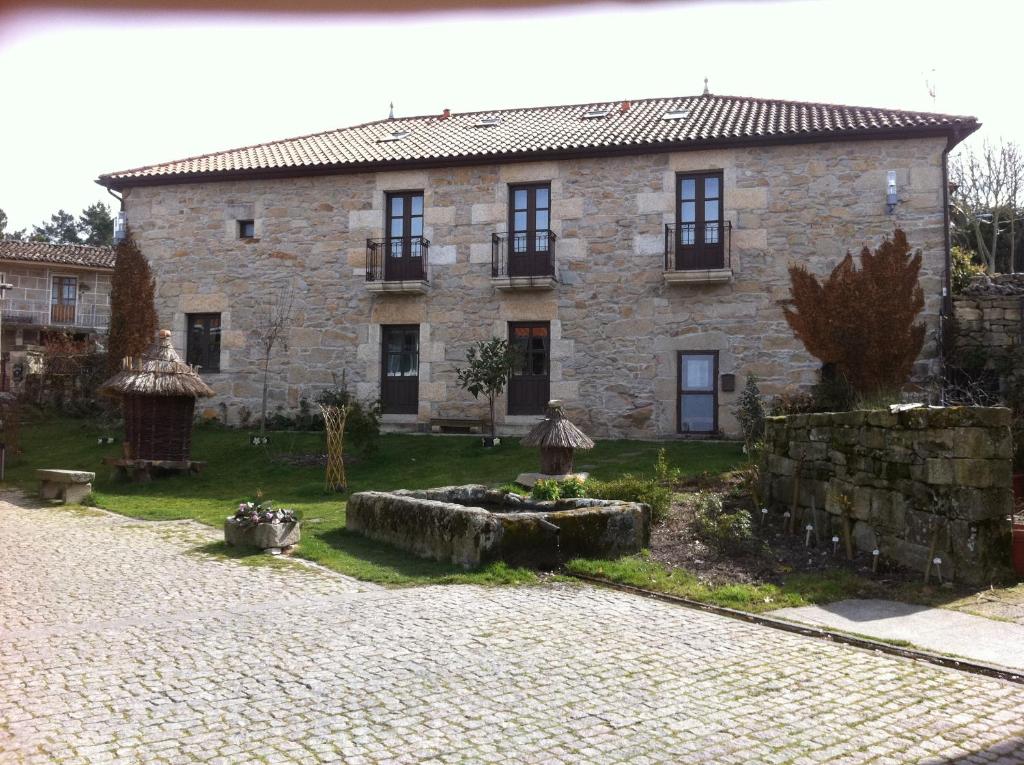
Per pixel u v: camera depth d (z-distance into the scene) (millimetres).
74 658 4414
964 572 6023
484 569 6586
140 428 12594
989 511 6070
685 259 15047
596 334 15289
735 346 14617
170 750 3229
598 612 5496
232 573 6723
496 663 4352
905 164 14117
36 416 18391
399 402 16422
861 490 7074
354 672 4191
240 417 16891
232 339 17078
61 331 28062
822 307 14203
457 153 16016
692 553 7168
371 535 8078
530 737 3393
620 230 15305
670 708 3734
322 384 16594
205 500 10992
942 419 6223
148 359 12875
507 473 11820
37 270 29250
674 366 14914
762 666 4363
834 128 14250
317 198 16891
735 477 10633
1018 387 12711
